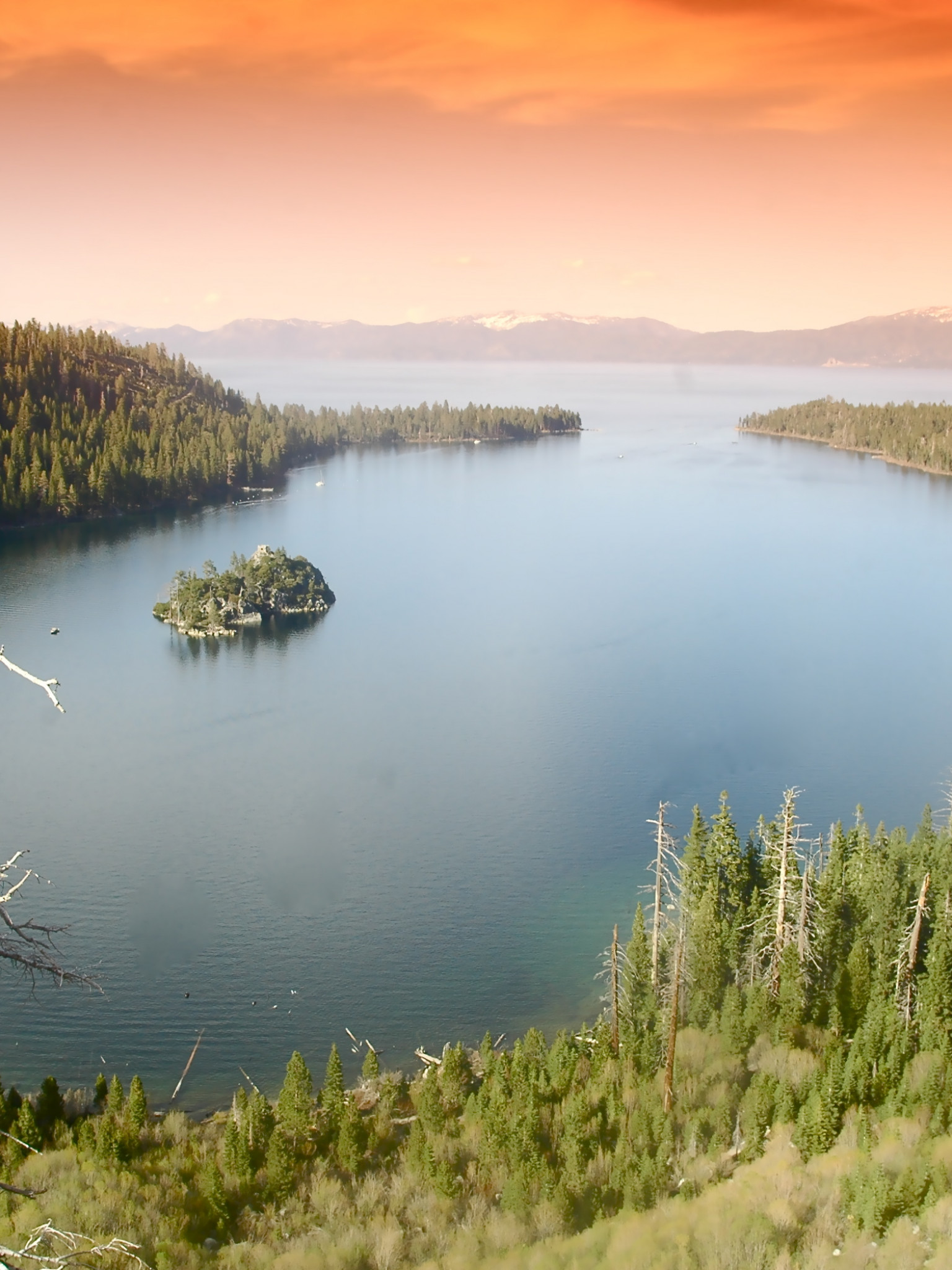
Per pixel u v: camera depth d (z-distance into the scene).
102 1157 63.38
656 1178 59.31
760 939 79.19
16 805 137.25
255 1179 62.91
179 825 130.88
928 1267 50.69
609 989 92.44
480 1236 57.06
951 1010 71.62
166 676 192.50
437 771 147.38
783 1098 63.88
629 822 130.75
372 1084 77.06
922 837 96.56
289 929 104.50
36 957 19.25
